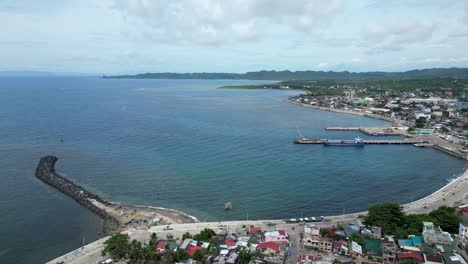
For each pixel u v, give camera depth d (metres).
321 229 112.88
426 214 123.31
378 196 155.75
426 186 169.75
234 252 99.56
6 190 161.62
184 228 120.00
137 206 143.62
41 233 122.44
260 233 114.31
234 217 133.25
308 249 104.25
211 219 131.38
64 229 125.31
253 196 153.25
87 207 143.25
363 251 101.12
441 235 102.19
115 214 135.50
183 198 151.38
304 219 125.94
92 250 105.81
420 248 99.12
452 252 96.00
